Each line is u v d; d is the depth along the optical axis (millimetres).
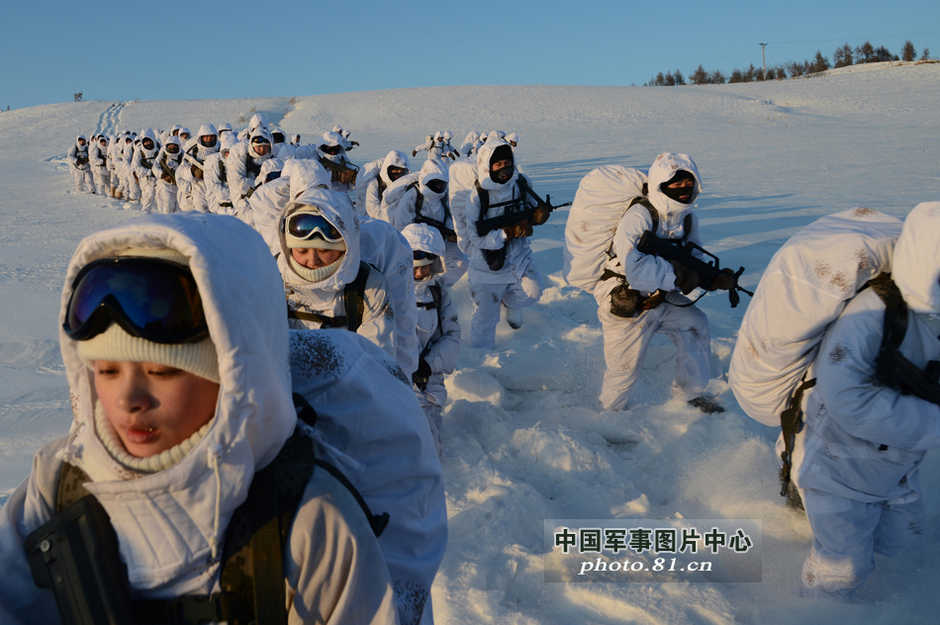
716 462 4426
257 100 60281
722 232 11523
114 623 1009
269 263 1074
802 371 3082
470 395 5457
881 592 3178
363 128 47469
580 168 23875
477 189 6277
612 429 4961
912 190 15680
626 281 4832
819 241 2904
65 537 1014
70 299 977
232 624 1035
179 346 955
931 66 61000
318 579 1043
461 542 3551
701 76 95875
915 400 2721
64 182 27047
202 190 14117
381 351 1428
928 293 2572
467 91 57375
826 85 56031
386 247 3449
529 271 6719
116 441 1013
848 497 2953
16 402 5035
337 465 1174
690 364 5070
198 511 991
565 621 3041
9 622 1057
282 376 1038
